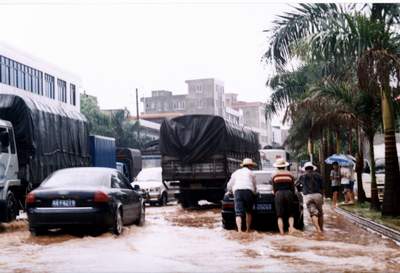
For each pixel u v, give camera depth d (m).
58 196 13.09
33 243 12.29
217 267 9.26
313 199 14.80
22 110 16.44
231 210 15.22
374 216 18.02
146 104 125.19
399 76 15.33
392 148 16.80
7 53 45.56
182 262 9.77
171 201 31.42
